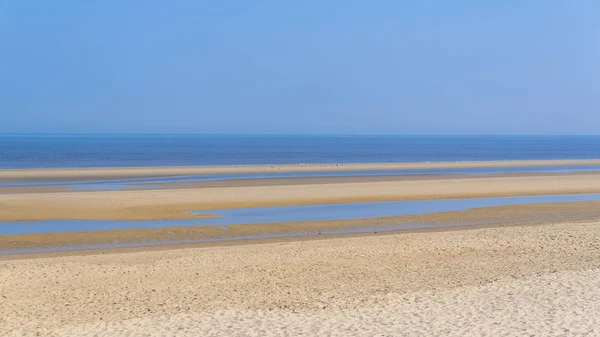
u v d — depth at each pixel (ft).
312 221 90.68
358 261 59.82
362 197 118.83
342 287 49.32
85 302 45.21
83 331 37.81
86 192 120.98
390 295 46.11
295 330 37.52
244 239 77.20
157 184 148.46
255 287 49.65
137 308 43.45
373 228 86.17
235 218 92.99
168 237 77.92
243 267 57.11
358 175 182.80
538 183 149.69
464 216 97.66
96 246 72.23
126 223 87.25
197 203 106.52
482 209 105.40
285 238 78.07
